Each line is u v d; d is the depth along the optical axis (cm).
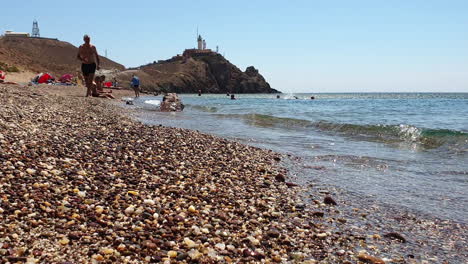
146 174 664
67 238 383
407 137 1366
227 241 435
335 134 1511
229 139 1311
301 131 1602
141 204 507
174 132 1225
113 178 605
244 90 17975
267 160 938
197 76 16900
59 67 7906
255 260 399
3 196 447
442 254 435
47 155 667
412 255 430
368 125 1591
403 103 5316
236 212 534
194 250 398
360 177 789
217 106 3672
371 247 450
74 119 1184
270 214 542
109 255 365
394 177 789
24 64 5897
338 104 4834
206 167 791
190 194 586
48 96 1717
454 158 993
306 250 434
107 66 14500
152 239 409
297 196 646
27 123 929
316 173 821
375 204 610
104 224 425
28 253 345
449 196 655
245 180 725
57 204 457
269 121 1978
